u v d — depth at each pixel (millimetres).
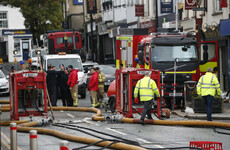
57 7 120062
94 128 32094
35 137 18078
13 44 129875
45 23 120188
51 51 87875
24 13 116750
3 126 34156
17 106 35438
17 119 35406
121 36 51094
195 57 45000
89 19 133375
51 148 24422
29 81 35750
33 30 120188
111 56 118750
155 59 44562
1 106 46531
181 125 32719
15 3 116500
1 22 131750
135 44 50188
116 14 103625
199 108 39406
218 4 59875
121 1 100438
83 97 60000
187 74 44625
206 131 30719
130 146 23266
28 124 32281
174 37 45250
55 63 59219
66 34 88438
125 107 37500
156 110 36906
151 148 23812
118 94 38219
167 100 45625
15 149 20766
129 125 33500
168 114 37125
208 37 58656
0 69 70000
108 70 67938
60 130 31344
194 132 30297
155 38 44906
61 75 48281
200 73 45750
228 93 48844
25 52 130625
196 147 23297
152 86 33656
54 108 44594
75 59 60188
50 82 47312
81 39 89375
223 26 52156
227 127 31219
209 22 62156
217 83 34531
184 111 40531
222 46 59281
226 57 58594
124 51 50875
